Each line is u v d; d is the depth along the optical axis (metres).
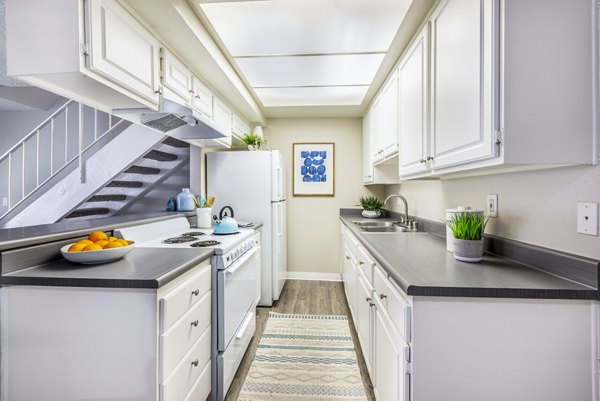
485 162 1.07
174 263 1.29
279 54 2.22
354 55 2.24
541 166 1.06
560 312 0.95
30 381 1.13
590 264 0.94
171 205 2.77
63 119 4.07
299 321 2.63
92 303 1.11
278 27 1.87
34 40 1.14
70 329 1.11
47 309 1.12
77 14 1.12
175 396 1.18
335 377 1.83
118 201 3.77
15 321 1.13
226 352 1.63
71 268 1.21
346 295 3.03
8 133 4.09
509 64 0.96
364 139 3.71
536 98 0.96
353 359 2.03
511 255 1.30
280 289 3.25
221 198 3.01
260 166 2.99
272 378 1.82
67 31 1.12
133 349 1.10
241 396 1.67
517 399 0.97
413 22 1.79
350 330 2.45
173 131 2.26
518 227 1.28
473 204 1.63
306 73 2.58
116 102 1.54
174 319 1.18
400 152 2.07
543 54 0.96
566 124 0.96
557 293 0.93
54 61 1.13
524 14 0.96
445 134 1.35
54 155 4.07
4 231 1.39
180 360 1.23
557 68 0.96
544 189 1.14
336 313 2.81
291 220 3.96
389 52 2.17
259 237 2.88
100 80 1.24
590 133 0.95
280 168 3.21
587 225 0.97
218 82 2.38
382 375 1.36
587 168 0.97
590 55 0.96
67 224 1.68
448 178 1.88
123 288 1.09
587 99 0.96
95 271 1.17
